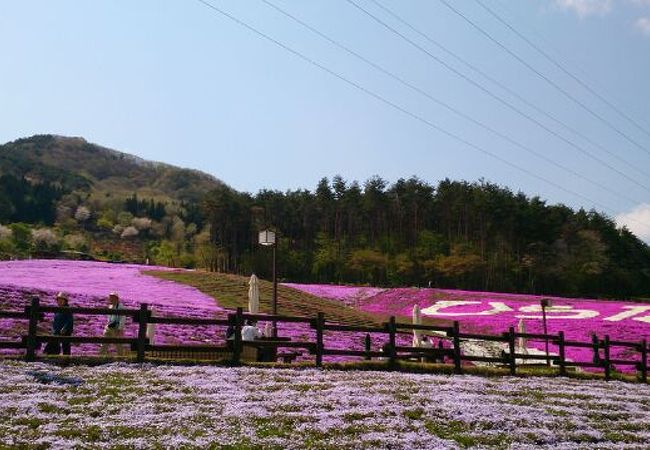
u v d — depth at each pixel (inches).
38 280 2121.1
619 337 2263.8
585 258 5103.3
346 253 5403.5
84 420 523.2
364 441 519.5
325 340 1680.6
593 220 5738.2
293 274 5403.5
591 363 1182.3
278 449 483.2
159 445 467.2
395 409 638.5
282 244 5580.7
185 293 2273.6
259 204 6304.1
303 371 839.7
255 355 1032.8
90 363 768.9
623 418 741.3
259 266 5354.3
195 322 828.6
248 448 477.7
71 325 879.7
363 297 3575.3
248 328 1032.2
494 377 1001.5
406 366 963.3
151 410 567.8
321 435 532.4
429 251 5167.3
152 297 2046.0
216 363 842.2
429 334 2132.1
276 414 585.9
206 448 467.8
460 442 551.8
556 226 5438.0
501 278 4982.8
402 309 3206.2
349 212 6186.0
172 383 688.4
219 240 5895.7
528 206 5570.9
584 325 2485.2
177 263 6033.5
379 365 949.2
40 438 464.1
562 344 1155.9
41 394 593.3
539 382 983.0
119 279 2459.4
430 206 6082.7
